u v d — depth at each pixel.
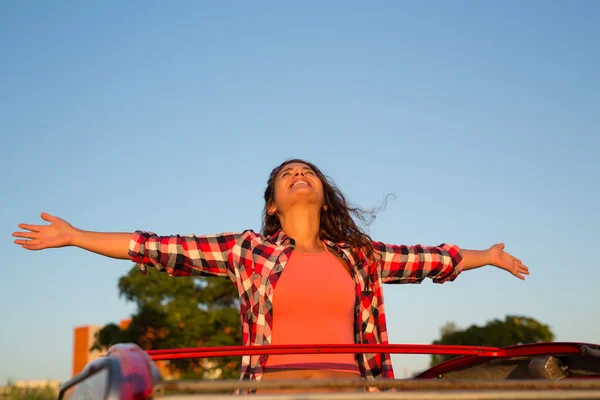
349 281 3.64
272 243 3.67
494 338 35.97
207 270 3.71
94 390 1.85
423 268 3.99
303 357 3.37
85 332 51.34
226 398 1.77
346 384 1.86
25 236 3.43
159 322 29.36
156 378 1.74
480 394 1.93
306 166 4.03
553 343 3.18
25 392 21.28
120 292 29.94
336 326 3.47
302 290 3.47
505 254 4.25
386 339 3.75
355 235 3.91
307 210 3.86
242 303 3.60
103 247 3.53
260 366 3.37
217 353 2.63
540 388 2.08
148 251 3.58
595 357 3.16
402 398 1.86
